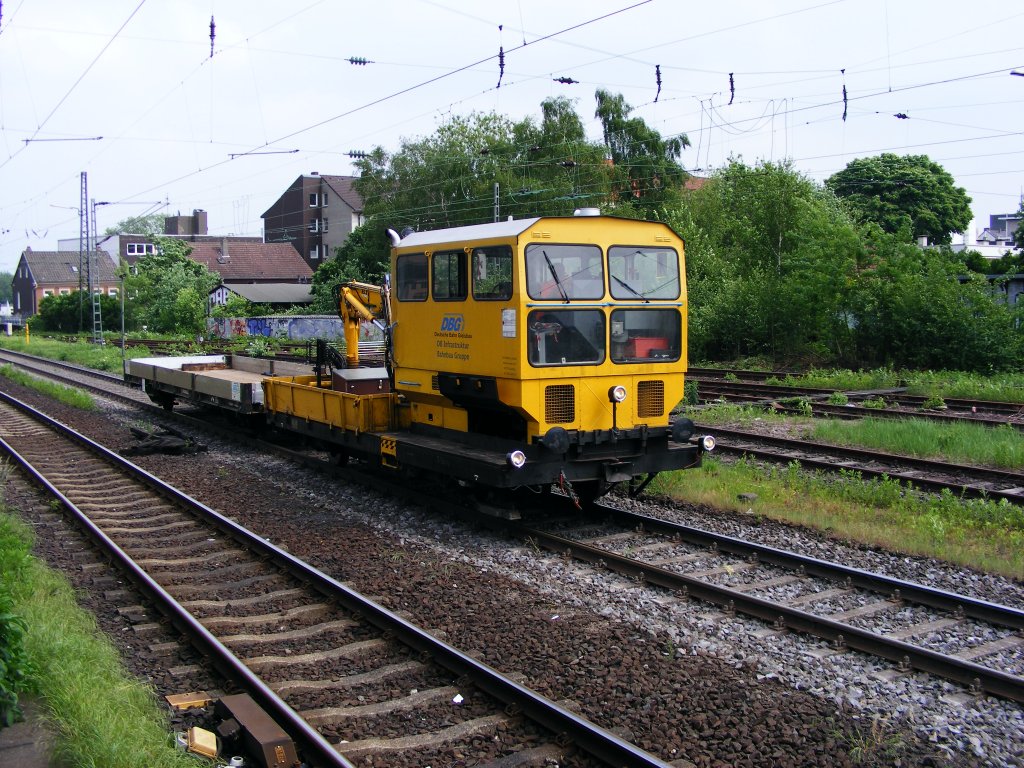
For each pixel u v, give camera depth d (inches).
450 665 244.2
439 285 398.0
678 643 262.2
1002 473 476.4
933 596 289.9
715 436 616.1
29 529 389.4
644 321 382.3
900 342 1042.7
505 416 380.8
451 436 412.2
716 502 421.7
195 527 406.9
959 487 445.7
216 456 581.3
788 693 230.1
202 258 2768.2
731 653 255.1
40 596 286.8
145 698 219.9
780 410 729.6
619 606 292.2
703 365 1170.6
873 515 398.9
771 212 1302.9
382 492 457.4
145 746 191.5
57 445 624.7
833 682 235.8
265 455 573.9
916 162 2210.9
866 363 1085.1
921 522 382.9
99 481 507.2
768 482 458.9
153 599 302.0
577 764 198.1
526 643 261.4
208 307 2370.8
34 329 2509.8
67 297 2400.3
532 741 208.7
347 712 221.3
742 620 281.9
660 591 307.9
